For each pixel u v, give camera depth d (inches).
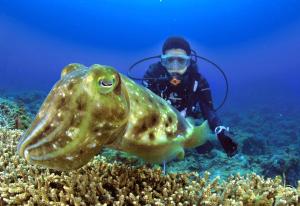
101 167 27.6
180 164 46.8
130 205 23.0
